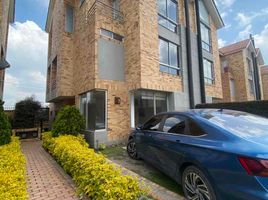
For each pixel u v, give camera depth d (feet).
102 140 29.40
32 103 57.06
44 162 20.97
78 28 39.93
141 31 32.63
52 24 53.83
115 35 34.50
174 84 38.29
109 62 32.45
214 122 11.16
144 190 10.39
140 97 34.35
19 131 43.73
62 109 29.48
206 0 53.78
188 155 11.03
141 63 31.58
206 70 50.34
